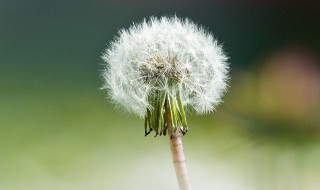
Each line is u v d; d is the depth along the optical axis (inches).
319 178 19.0
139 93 13.8
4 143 29.0
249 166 18.3
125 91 14.1
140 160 26.7
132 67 14.1
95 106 33.0
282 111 17.0
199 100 14.1
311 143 16.9
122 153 27.5
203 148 24.7
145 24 14.5
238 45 43.9
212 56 14.3
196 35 14.4
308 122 17.1
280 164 17.5
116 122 30.8
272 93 17.1
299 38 42.3
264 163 17.6
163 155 27.0
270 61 17.8
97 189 25.4
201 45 14.3
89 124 30.8
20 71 40.5
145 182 25.2
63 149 28.4
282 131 17.2
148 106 13.8
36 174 26.5
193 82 14.1
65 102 34.3
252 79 17.4
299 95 16.9
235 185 21.2
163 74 13.9
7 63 42.0
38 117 31.8
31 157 27.7
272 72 17.3
